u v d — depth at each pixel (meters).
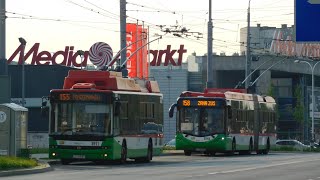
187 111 65.75
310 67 131.00
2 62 50.22
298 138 132.38
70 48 107.62
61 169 42.81
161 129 55.09
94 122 46.66
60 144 46.75
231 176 37.66
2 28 50.19
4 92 50.72
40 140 96.75
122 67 60.75
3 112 46.75
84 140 46.50
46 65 100.00
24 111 47.84
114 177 35.50
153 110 53.34
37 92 99.75
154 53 120.50
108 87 47.97
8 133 46.62
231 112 65.88
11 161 39.78
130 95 49.47
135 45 92.12
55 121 47.06
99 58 95.94
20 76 99.94
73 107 46.94
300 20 33.34
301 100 127.00
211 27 76.88
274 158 64.00
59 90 47.12
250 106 72.19
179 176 36.94
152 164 50.12
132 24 91.81
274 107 80.94
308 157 68.25
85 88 47.31
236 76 126.81
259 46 147.00
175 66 121.50
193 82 125.38
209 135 65.12
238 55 124.94
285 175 39.53
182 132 65.62
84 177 35.47
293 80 136.62
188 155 68.12
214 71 124.38
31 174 38.06
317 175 39.88
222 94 65.94
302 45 130.75
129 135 49.22
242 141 69.56
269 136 78.50
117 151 47.31
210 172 40.78
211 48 76.62
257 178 36.69
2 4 50.09
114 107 46.84
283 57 115.00
